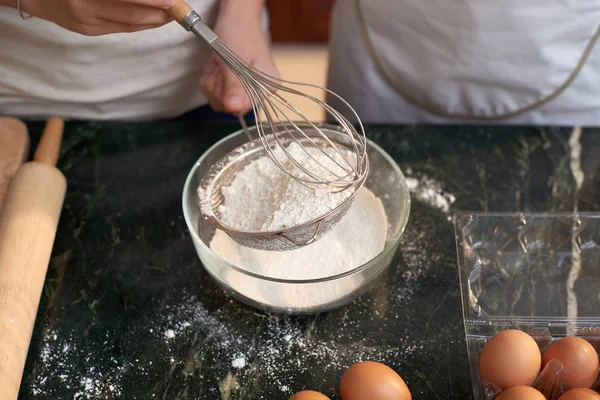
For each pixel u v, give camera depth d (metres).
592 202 0.89
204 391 0.70
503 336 0.67
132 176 0.94
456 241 0.83
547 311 0.76
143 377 0.71
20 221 0.78
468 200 0.90
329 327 0.76
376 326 0.76
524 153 0.96
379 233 0.80
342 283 0.72
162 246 0.85
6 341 0.67
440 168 0.94
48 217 0.81
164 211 0.90
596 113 1.15
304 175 0.74
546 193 0.91
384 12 1.10
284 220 0.70
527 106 1.14
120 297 0.79
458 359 0.72
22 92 1.00
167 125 1.02
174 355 0.73
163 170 0.95
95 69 0.98
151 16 0.70
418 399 0.69
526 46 1.04
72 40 0.92
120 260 0.84
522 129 1.00
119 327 0.76
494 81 1.10
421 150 0.97
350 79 1.22
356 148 0.73
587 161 0.95
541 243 0.85
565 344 0.67
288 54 2.26
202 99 1.12
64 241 0.86
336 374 0.71
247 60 0.96
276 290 0.72
